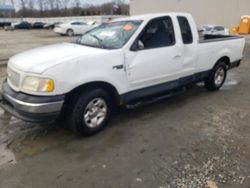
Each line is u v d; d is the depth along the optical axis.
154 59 4.25
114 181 2.82
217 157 3.26
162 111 4.77
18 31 34.53
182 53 4.73
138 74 4.09
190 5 24.77
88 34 4.75
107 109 3.96
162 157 3.27
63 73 3.30
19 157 3.27
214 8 23.30
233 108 4.93
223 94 5.80
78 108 3.57
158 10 27.42
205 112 4.73
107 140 3.70
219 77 6.01
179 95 5.71
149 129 4.04
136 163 3.14
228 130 4.00
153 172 2.97
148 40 4.21
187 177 2.88
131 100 4.18
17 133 3.89
